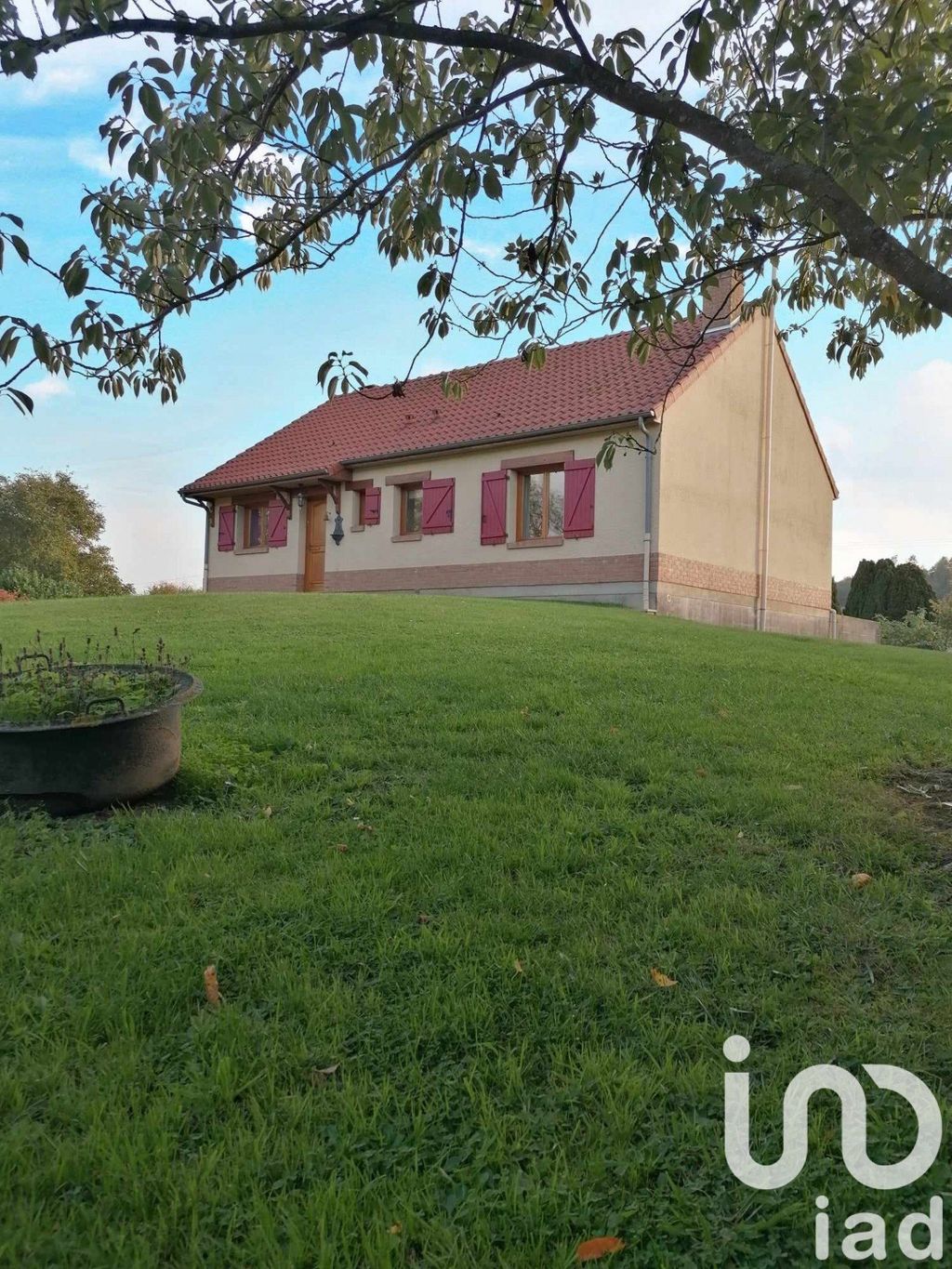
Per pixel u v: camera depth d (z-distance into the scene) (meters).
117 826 3.80
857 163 2.80
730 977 2.58
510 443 17.00
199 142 3.24
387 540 19.17
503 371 20.59
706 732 5.56
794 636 13.55
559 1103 2.02
